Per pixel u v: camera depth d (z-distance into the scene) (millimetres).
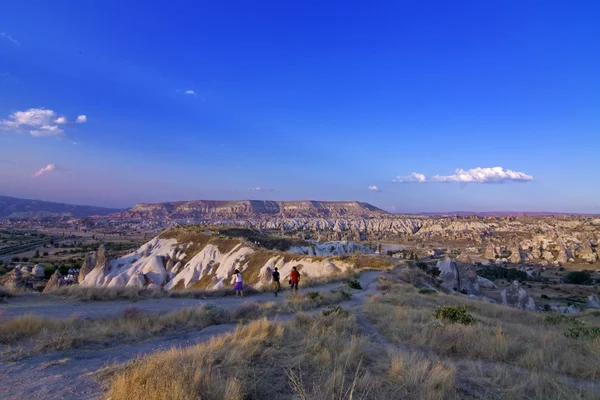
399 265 40000
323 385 5918
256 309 14391
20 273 59719
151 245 69562
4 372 6793
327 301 18078
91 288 18625
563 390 6215
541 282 97375
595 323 19078
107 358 7844
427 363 6762
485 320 14766
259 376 6316
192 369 5992
